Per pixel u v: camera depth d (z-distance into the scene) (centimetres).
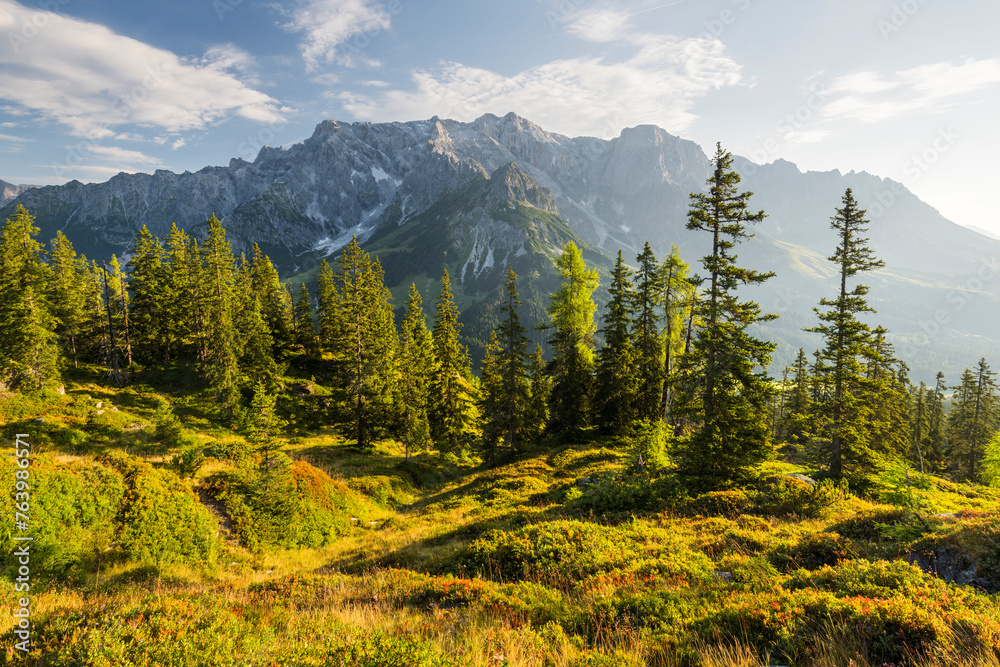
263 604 984
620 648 659
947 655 510
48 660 562
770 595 741
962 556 903
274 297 6366
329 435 4850
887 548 1027
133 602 779
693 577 969
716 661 580
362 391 4369
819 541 1089
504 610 884
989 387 5688
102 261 4784
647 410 3444
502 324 3962
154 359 5428
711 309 2205
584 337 3738
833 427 2445
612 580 1007
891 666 518
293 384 5584
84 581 1416
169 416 3475
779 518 1496
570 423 3794
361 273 4650
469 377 9275
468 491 2931
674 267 3253
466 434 5319
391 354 4819
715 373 2092
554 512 1859
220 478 2328
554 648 680
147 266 5491
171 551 1747
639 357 3397
